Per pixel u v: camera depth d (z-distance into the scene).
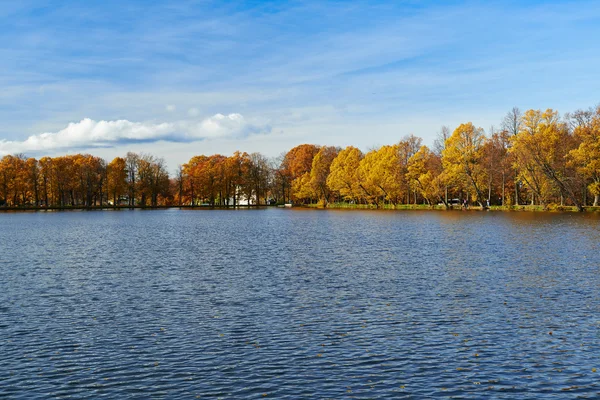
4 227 85.06
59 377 17.00
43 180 170.62
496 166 119.81
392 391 15.82
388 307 25.23
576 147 103.31
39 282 32.59
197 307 25.64
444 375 16.89
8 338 20.84
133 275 35.03
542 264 37.34
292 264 39.31
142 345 19.91
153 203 187.00
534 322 22.45
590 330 21.20
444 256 42.50
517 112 125.50
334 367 17.61
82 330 21.88
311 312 24.42
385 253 45.09
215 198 196.00
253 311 24.72
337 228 75.69
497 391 15.76
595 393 15.58
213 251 48.44
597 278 31.88
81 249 51.03
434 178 127.62
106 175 175.38
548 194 107.38
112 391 15.97
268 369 17.50
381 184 141.00
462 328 21.64
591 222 75.25
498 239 54.56
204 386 16.25
